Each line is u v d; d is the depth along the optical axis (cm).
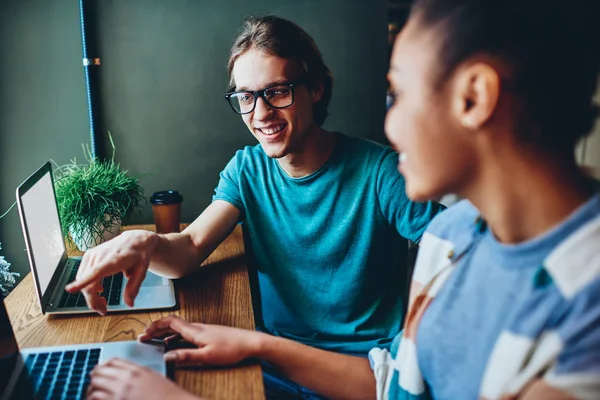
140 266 118
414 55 70
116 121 194
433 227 95
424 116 70
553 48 65
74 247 162
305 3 197
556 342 62
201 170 203
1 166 188
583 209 66
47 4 181
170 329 108
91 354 100
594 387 57
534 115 67
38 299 121
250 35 139
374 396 104
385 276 151
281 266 154
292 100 137
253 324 115
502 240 74
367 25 202
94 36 186
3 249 193
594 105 69
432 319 84
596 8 65
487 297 76
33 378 91
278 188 151
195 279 138
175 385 85
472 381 76
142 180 200
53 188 146
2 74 182
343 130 209
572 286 63
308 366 104
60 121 189
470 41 66
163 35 190
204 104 198
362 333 149
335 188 145
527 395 62
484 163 70
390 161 143
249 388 92
